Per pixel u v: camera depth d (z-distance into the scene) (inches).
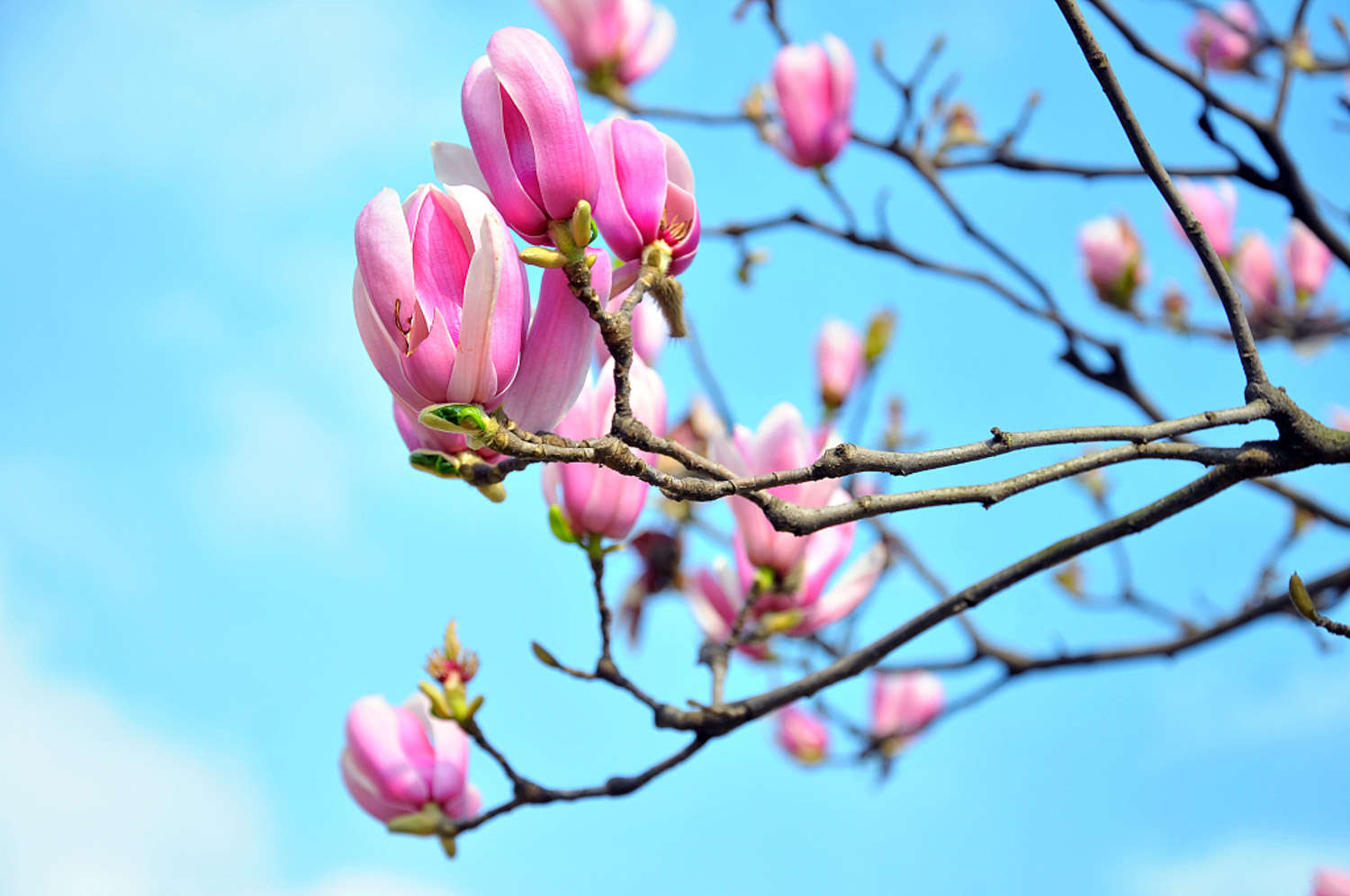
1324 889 81.4
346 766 72.8
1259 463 63.5
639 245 62.7
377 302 59.5
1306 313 113.0
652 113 97.1
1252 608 88.0
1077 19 63.0
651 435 61.1
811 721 125.3
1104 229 113.6
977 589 68.7
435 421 59.8
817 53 93.2
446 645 70.2
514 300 60.1
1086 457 62.6
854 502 61.7
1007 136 91.7
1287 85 76.1
